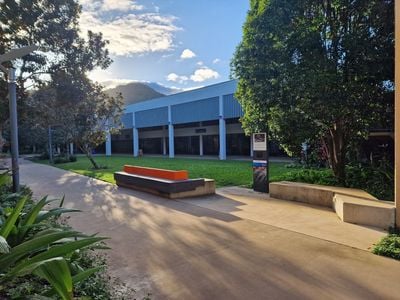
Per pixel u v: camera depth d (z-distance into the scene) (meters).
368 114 8.69
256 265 4.49
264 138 10.27
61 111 19.83
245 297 3.63
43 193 11.12
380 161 11.69
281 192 9.22
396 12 5.65
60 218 7.17
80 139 20.70
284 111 9.43
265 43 9.38
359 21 8.70
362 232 5.88
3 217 3.91
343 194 7.58
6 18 12.19
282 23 9.05
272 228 6.23
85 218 7.39
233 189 11.06
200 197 9.65
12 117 8.86
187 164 21.75
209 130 34.88
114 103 21.22
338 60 8.66
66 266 2.29
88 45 14.51
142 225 6.69
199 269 4.41
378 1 8.30
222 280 4.06
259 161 10.43
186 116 30.39
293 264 4.50
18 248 2.49
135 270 4.41
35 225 3.50
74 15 13.63
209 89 27.64
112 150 51.56
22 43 12.71
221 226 6.44
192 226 6.50
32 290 2.85
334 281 3.97
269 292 3.73
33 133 38.16
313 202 8.41
